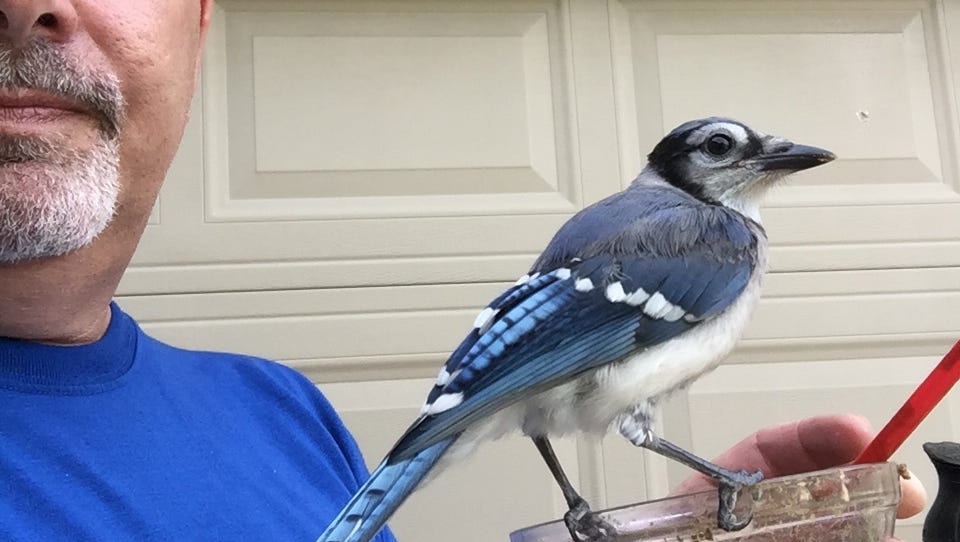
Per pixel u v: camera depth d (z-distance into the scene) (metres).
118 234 1.12
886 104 2.03
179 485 1.08
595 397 0.91
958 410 1.92
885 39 2.05
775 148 1.18
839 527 0.82
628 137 1.95
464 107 1.92
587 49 1.96
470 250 1.87
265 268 1.82
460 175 1.90
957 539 0.96
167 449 1.11
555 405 0.91
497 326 0.93
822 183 1.98
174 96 1.13
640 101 1.96
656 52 1.98
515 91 1.93
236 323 1.80
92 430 1.06
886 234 1.97
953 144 2.03
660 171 1.21
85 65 0.99
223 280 1.81
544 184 1.92
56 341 1.16
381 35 1.92
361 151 1.89
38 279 1.05
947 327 1.95
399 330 1.83
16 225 0.96
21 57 0.94
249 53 1.88
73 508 0.98
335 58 1.90
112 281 1.15
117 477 1.04
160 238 1.80
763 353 1.90
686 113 1.97
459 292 1.86
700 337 0.95
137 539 1.00
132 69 1.04
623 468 1.82
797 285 1.92
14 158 0.96
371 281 1.84
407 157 1.89
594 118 1.94
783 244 1.93
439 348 1.84
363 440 1.80
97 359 1.12
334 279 1.83
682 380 0.94
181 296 1.79
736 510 0.81
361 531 0.81
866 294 1.94
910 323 1.94
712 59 2.00
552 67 1.95
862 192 1.99
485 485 1.79
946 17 2.07
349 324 1.83
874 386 1.91
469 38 1.94
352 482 1.38
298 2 1.90
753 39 2.01
